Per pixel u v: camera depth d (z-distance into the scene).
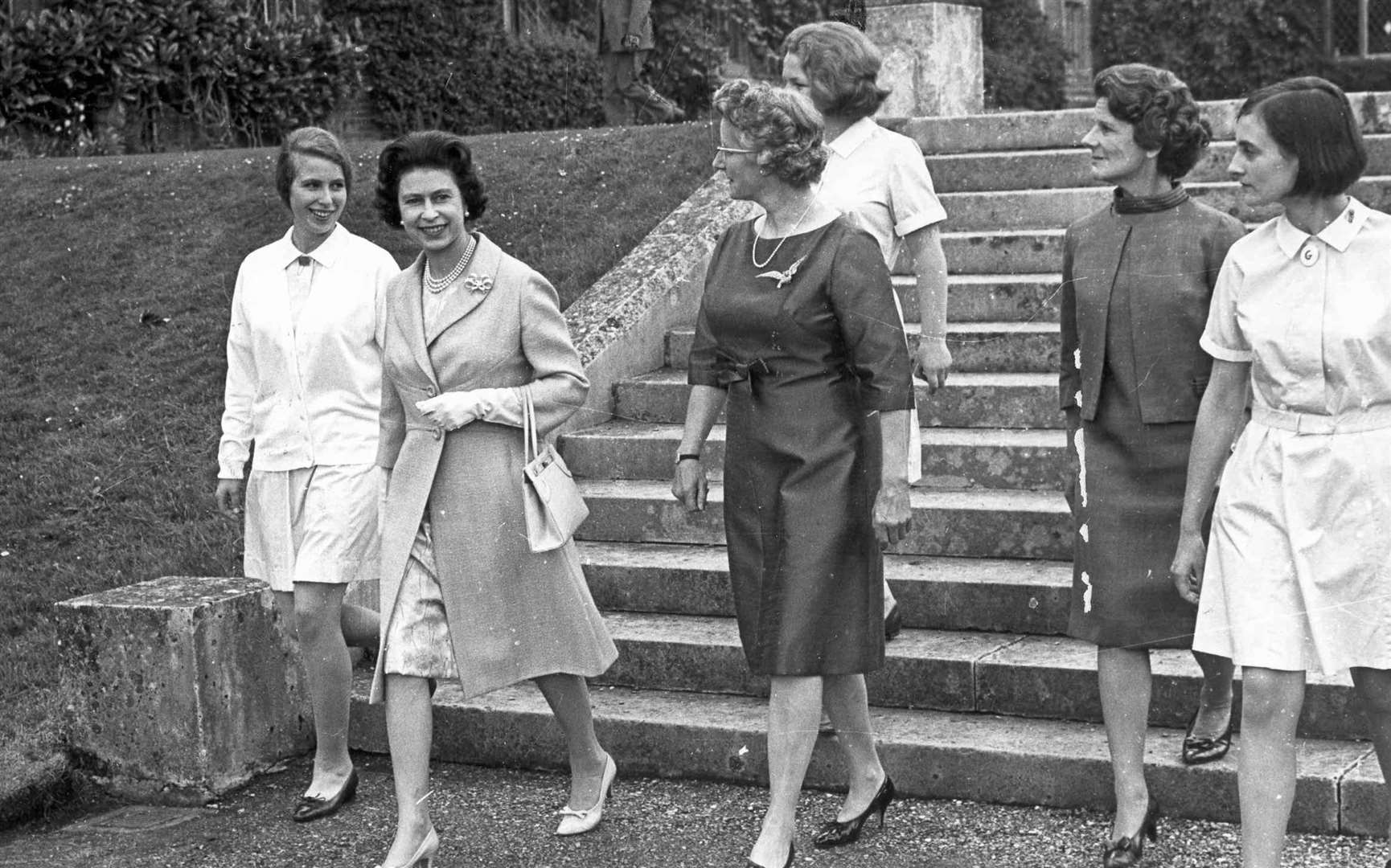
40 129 13.45
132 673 5.04
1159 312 4.02
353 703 5.37
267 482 4.77
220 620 5.08
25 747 5.14
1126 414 4.07
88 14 13.90
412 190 4.20
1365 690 3.64
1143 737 4.07
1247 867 3.52
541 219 8.38
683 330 7.33
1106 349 4.10
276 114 15.23
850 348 4.01
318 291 4.74
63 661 5.12
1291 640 3.48
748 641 4.11
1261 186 3.52
